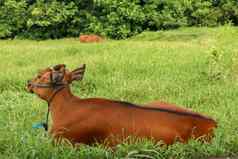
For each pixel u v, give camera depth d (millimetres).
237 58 12539
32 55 14820
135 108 5707
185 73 11141
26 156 5438
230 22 22516
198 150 5523
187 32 20688
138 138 5586
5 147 5855
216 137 5809
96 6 23469
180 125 5645
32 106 8609
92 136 5680
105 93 9578
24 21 23266
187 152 5504
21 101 9156
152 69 11633
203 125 5719
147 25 23594
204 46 15539
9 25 23219
